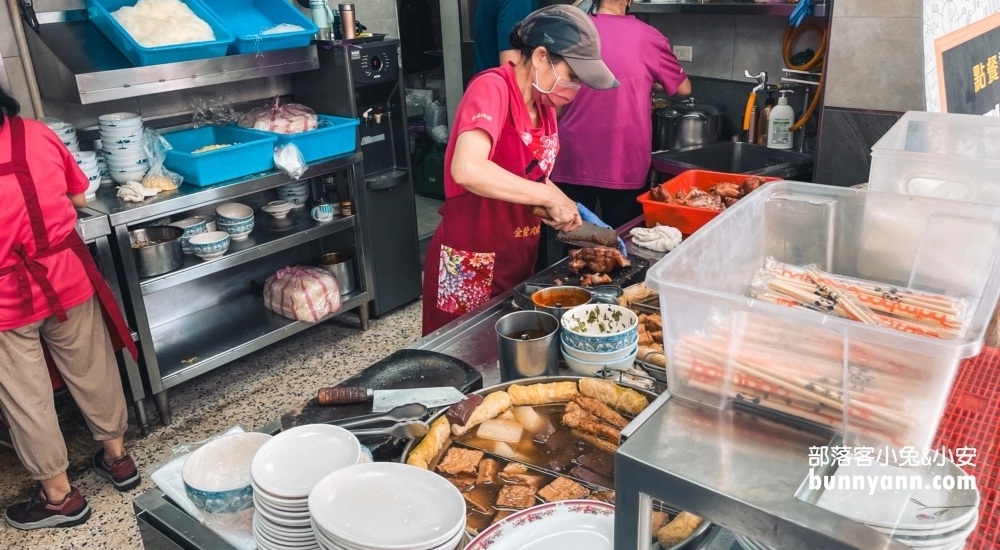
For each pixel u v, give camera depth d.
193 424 3.03
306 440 1.14
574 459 1.22
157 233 3.19
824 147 3.04
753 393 0.84
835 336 0.77
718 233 1.08
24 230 2.21
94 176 2.88
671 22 4.08
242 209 3.38
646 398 1.29
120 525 2.46
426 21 5.39
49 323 2.34
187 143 3.39
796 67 3.51
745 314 0.81
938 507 0.75
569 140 3.30
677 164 3.30
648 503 0.82
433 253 2.33
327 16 3.51
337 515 0.95
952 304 1.02
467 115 1.93
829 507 0.72
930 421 0.74
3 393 2.27
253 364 3.52
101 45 2.91
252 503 1.13
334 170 3.45
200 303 3.65
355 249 3.75
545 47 1.88
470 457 1.22
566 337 1.45
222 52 3.05
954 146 1.80
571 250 2.09
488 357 1.63
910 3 2.65
